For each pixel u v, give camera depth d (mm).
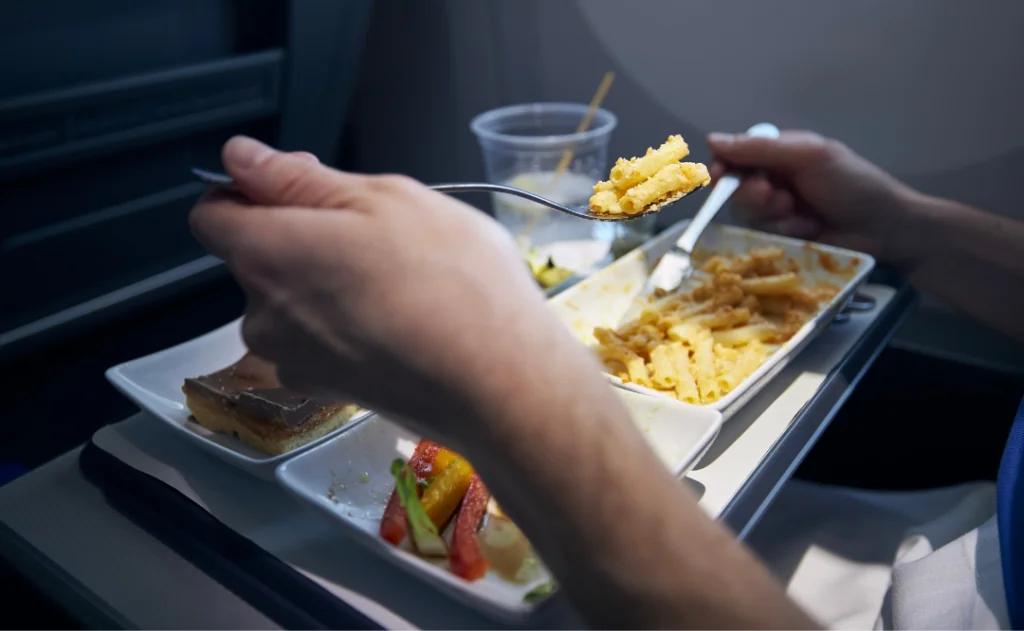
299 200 457
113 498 618
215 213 461
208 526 583
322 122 1209
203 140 1080
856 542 784
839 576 742
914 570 654
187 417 710
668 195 667
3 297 933
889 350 989
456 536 536
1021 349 1026
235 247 448
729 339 817
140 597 527
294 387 495
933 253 944
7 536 576
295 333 443
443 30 1354
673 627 397
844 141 1108
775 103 1136
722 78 1157
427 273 410
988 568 609
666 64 1189
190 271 1113
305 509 608
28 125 845
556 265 1050
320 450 607
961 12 980
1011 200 1029
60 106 857
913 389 986
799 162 964
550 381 403
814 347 840
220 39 1028
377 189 449
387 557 524
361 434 632
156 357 756
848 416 1027
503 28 1298
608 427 411
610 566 401
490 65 1336
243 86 1049
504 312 408
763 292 869
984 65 988
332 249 419
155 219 1062
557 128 1271
